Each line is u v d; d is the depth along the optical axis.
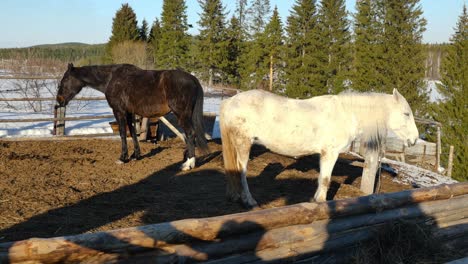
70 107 16.81
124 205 5.35
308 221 3.40
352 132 5.62
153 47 48.38
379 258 3.84
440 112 23.48
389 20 31.81
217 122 14.83
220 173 7.42
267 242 3.18
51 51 42.12
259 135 5.32
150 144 9.99
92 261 2.46
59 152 8.55
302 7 35.97
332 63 35.62
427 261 3.91
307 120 5.34
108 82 8.10
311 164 8.95
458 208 4.63
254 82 38.72
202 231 2.83
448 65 24.56
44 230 4.33
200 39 43.12
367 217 3.82
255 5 52.03
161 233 2.67
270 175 7.55
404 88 30.34
